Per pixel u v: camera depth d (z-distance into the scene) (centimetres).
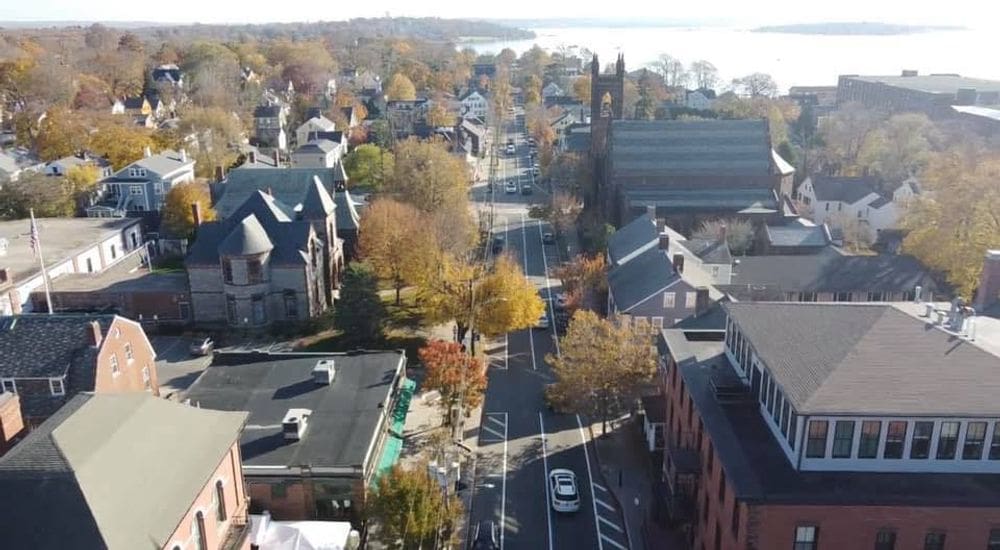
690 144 12262
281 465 4912
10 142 16950
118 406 3819
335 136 17638
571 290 8919
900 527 3575
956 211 8775
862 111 19538
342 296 8062
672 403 5503
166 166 13450
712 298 7219
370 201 11712
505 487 5619
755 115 18862
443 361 6156
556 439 6322
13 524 3156
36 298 8475
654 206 10725
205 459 3906
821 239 10325
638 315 7175
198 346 7962
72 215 12431
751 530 3594
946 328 4388
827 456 3778
